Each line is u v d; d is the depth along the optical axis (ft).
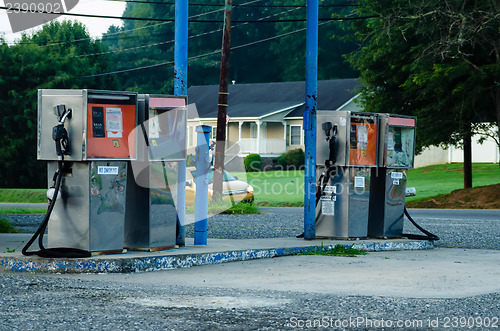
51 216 36.24
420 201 120.98
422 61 114.21
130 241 38.70
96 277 33.19
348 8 269.03
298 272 35.35
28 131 192.75
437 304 26.58
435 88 113.70
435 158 191.11
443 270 36.19
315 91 47.85
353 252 43.93
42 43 219.00
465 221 77.97
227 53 89.76
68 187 35.88
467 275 34.37
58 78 199.00
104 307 25.36
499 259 41.68
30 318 23.21
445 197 120.06
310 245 44.01
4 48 198.70
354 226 47.73
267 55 305.32
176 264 36.81
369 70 129.08
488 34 108.27
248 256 40.57
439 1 108.88
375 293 29.04
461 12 106.83
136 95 36.60
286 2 293.84
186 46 42.22
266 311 25.02
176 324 22.62
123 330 21.70
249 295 28.40
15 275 33.27
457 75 109.70
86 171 35.35
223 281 32.32
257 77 307.99
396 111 129.90
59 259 34.40
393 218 49.62
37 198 148.46
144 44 310.65
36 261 34.58
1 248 40.86
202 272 35.37
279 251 42.39
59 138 34.14
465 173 128.98
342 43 276.00
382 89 130.41
